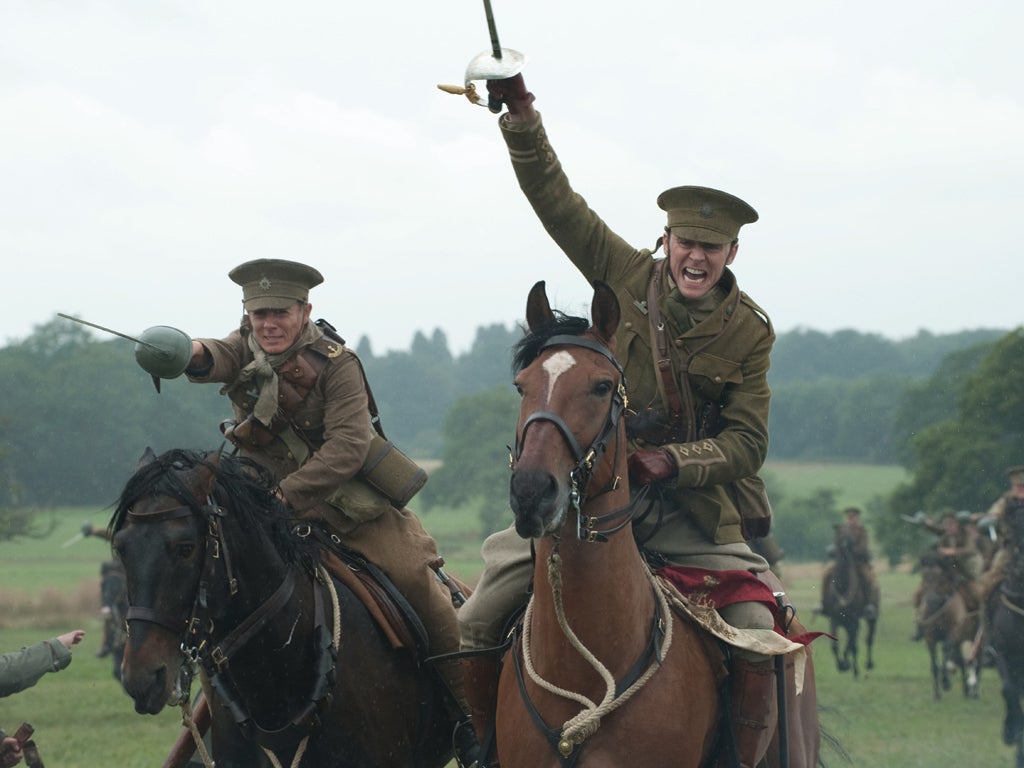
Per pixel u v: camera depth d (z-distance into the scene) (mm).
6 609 56250
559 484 7332
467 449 128750
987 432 78188
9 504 80750
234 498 8789
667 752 7941
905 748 23203
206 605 8320
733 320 8898
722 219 8844
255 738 9133
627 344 9023
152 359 9273
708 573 8859
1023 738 21391
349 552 10180
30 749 10539
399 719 9812
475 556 100375
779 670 8844
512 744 8172
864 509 123000
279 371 9961
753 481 9461
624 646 7949
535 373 7629
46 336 126188
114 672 34000
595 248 9219
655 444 9039
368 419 10039
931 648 31656
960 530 32906
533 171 8953
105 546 119438
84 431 117875
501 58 8289
